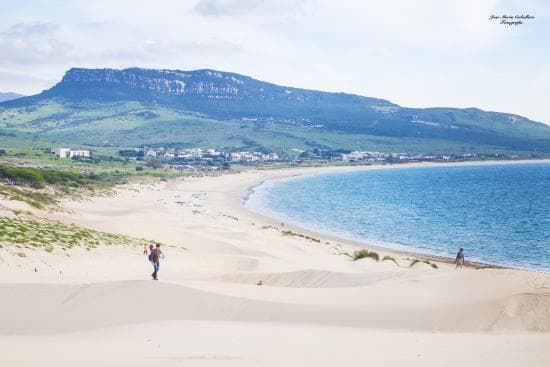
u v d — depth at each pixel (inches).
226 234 3097.9
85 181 5900.6
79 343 762.2
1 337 838.5
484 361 625.6
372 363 620.4
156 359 637.9
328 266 1940.2
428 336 822.5
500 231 4114.2
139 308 999.0
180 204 5438.0
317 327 908.6
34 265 1409.9
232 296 1068.5
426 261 2608.3
